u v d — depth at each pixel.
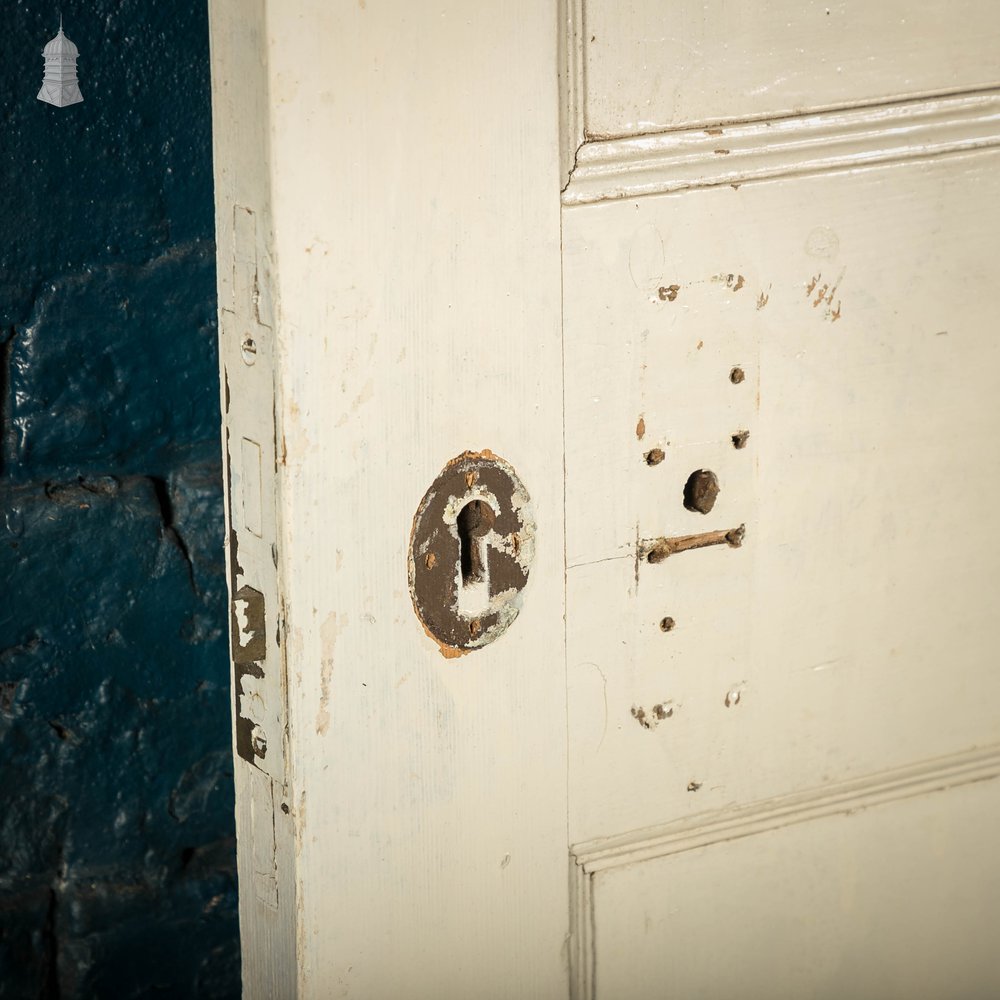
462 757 0.85
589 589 0.87
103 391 1.12
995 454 0.96
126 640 1.15
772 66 0.86
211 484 1.15
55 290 1.10
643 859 0.91
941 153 0.91
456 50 0.79
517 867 0.88
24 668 1.13
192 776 1.18
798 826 0.95
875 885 0.98
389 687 0.82
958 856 1.00
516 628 0.85
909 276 0.91
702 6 0.84
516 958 0.89
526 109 0.81
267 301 0.78
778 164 0.87
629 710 0.89
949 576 0.96
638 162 0.84
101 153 1.09
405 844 0.84
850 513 0.93
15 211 1.08
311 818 0.82
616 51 0.82
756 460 0.90
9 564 1.12
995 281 0.93
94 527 1.13
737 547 0.90
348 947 0.84
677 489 0.88
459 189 0.80
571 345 0.84
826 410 0.91
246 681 0.83
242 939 0.87
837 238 0.89
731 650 0.91
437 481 0.82
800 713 0.94
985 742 0.99
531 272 0.82
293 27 0.76
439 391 0.81
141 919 1.19
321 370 0.78
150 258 1.11
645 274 0.85
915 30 0.88
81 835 1.16
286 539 0.79
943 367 0.93
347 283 0.78
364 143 0.78
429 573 0.82
